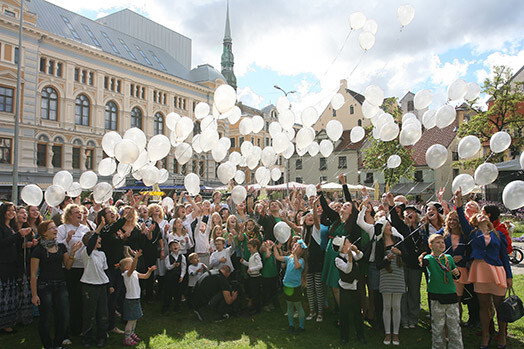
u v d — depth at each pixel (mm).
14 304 4840
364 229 5062
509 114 20000
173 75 40156
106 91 33375
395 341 4574
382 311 5109
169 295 5957
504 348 4422
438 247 4234
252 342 4754
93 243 4504
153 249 6152
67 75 30297
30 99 27688
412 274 5191
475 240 4434
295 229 6523
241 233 6398
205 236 6648
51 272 4324
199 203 7520
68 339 4684
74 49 30797
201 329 5242
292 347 4578
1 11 26234
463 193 5250
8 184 25859
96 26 36812
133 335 4777
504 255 4410
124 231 5555
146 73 36719
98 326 4625
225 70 69438
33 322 5273
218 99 6141
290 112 7391
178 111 40281
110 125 34062
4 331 4867
